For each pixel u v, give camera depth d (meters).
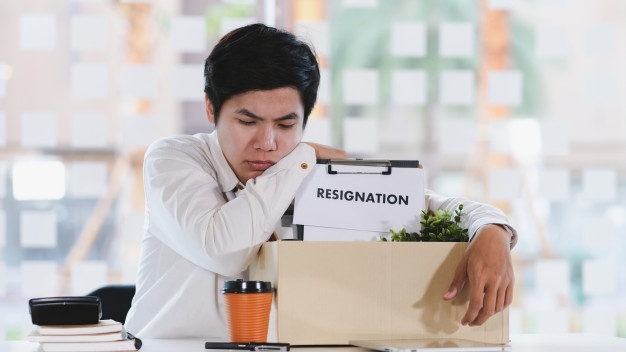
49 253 5.50
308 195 1.75
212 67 1.85
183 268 1.94
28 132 4.30
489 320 1.62
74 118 4.32
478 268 1.57
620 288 6.41
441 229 1.68
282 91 1.81
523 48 7.39
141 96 4.39
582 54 7.42
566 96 7.52
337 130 6.90
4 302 5.49
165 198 1.86
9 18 5.91
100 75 4.30
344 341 1.55
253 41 1.80
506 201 5.25
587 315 4.69
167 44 5.51
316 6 4.76
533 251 5.31
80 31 4.34
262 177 1.78
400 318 1.57
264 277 1.66
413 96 4.56
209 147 2.01
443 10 6.80
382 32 6.93
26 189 4.49
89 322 1.48
